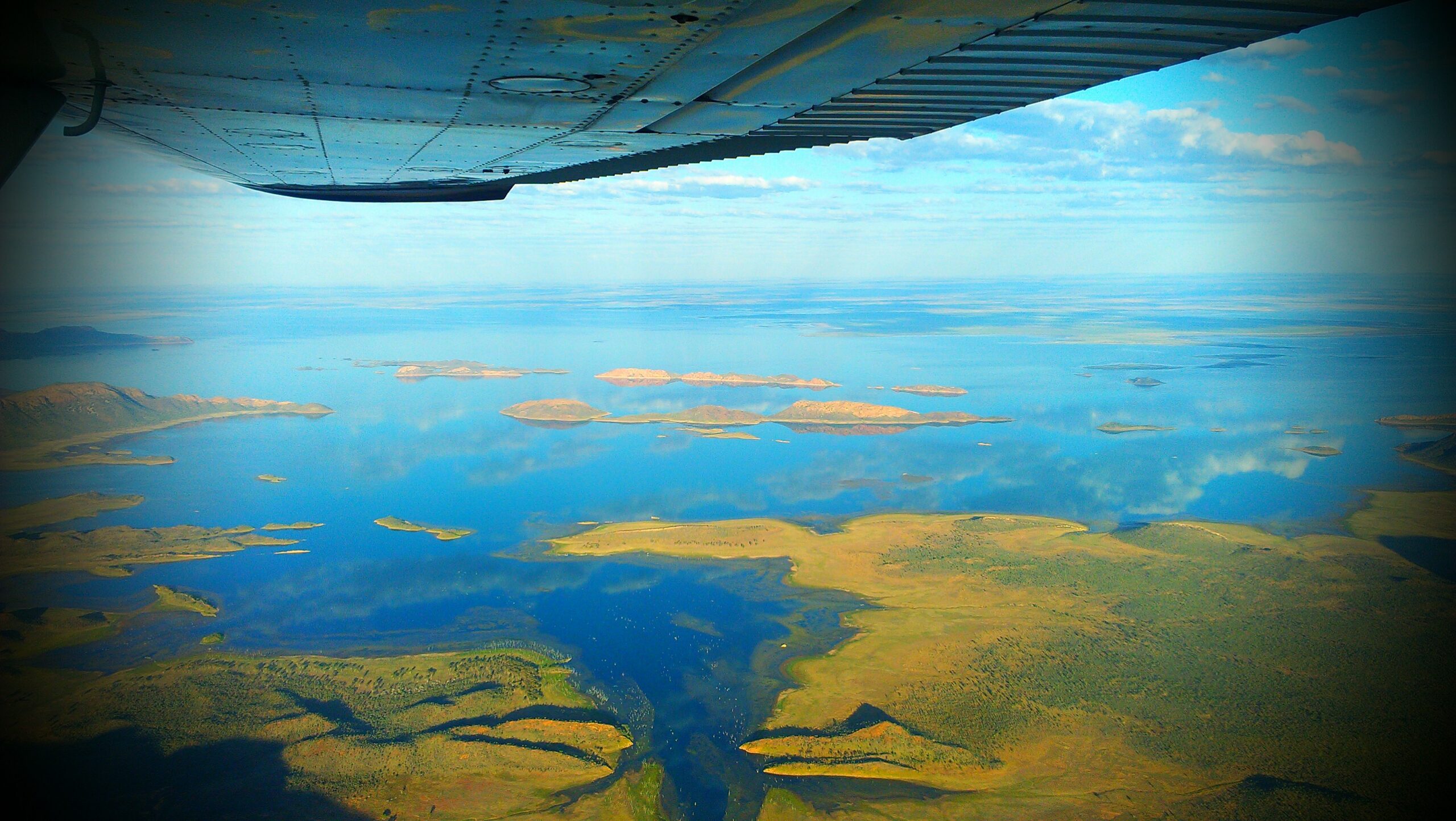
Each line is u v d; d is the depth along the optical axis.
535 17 6.45
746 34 6.98
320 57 7.64
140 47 7.01
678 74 8.54
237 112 10.66
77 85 8.16
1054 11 6.39
